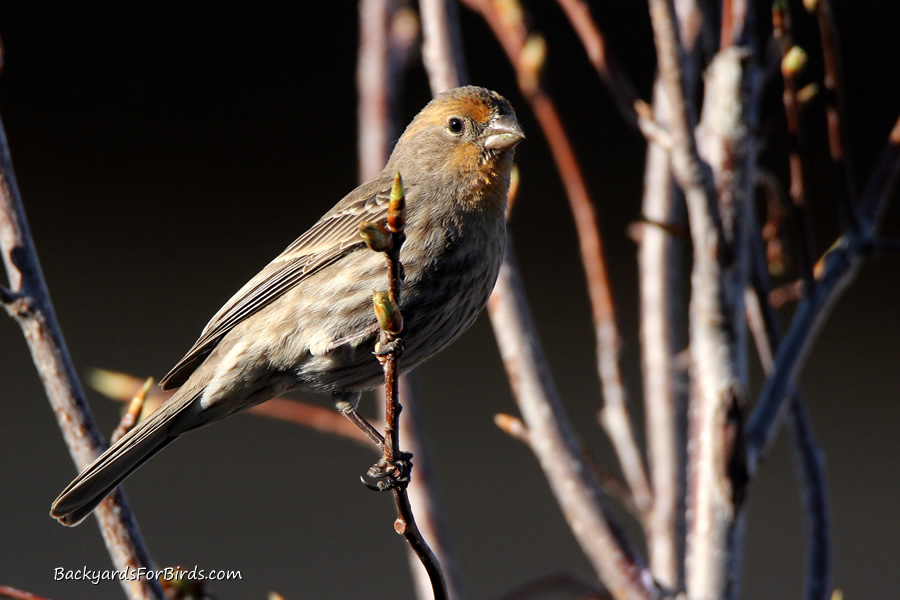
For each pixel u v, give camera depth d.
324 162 14.66
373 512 13.27
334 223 6.36
